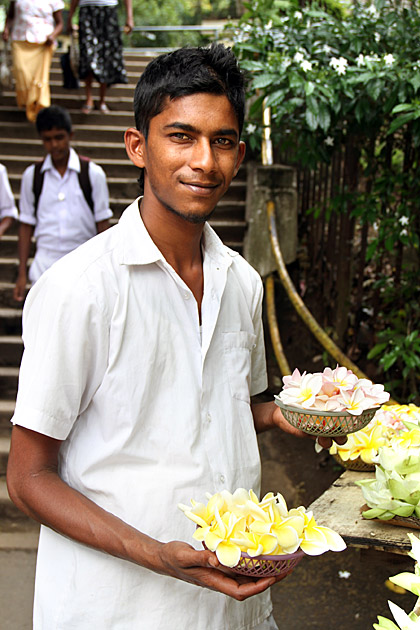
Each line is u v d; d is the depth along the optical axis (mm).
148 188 1450
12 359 4898
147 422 1368
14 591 3305
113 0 6977
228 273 1598
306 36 3971
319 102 3633
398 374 4105
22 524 3938
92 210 4211
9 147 6520
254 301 1679
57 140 4059
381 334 3867
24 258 4422
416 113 3213
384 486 1555
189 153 1324
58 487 1323
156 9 14219
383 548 1483
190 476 1371
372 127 3850
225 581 1179
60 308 1311
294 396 1413
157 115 1337
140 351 1360
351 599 3119
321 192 4957
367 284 4664
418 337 3842
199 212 1354
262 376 1780
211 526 1201
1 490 4059
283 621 2992
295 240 5035
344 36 3838
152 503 1338
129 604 1346
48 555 1424
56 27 6703
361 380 1434
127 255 1384
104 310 1333
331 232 4641
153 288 1407
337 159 4469
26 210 4312
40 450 1339
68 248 4199
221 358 1515
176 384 1401
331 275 4594
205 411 1432
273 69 3697
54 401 1310
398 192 4023
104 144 6656
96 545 1279
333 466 4012
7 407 4484
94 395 1365
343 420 1363
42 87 6738
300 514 1271
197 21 14836
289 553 1172
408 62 3516
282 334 4965
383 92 3590
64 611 1363
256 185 4949
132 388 1348
